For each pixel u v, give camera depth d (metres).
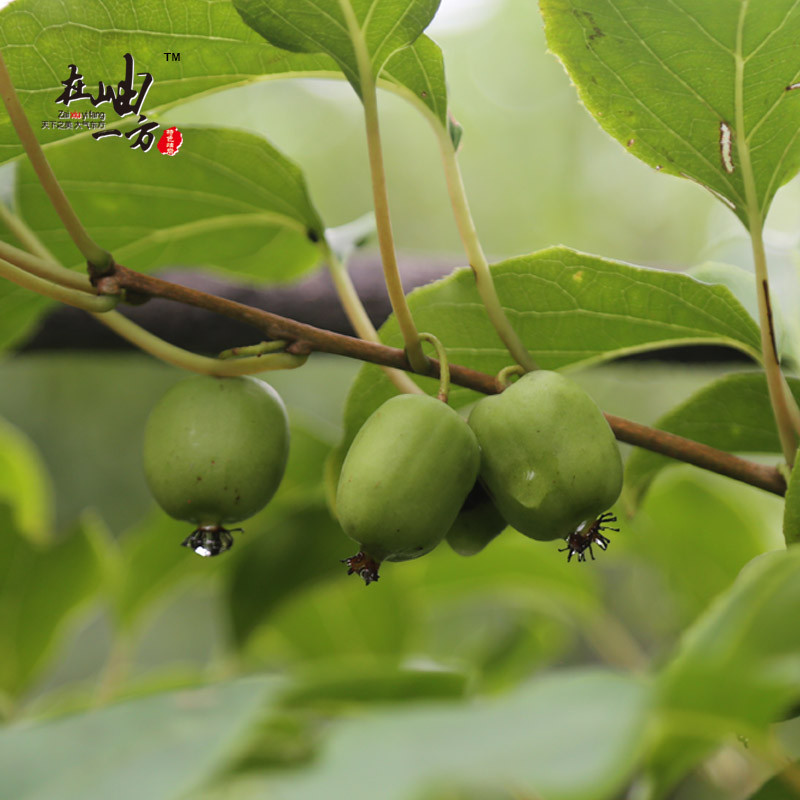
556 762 0.71
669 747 0.79
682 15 0.84
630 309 0.87
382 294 0.95
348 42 0.84
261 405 0.85
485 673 1.01
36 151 0.84
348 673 0.83
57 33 0.85
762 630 0.77
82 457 1.87
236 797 0.79
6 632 0.95
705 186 0.86
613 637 1.01
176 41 0.86
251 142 0.88
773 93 0.85
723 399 0.88
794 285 0.89
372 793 0.73
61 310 0.94
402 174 2.43
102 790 0.77
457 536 0.85
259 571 0.94
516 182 2.43
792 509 0.83
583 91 0.86
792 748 0.89
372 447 0.83
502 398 0.84
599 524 0.84
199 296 0.85
